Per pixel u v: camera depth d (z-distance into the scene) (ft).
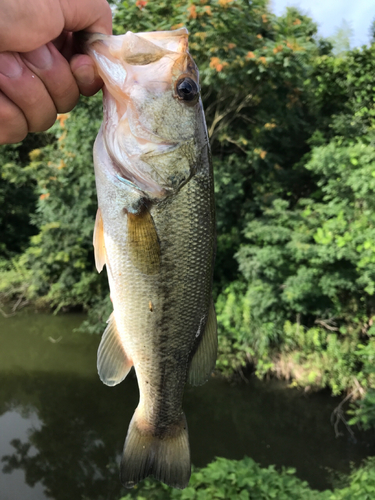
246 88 24.90
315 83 28.12
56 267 31.99
